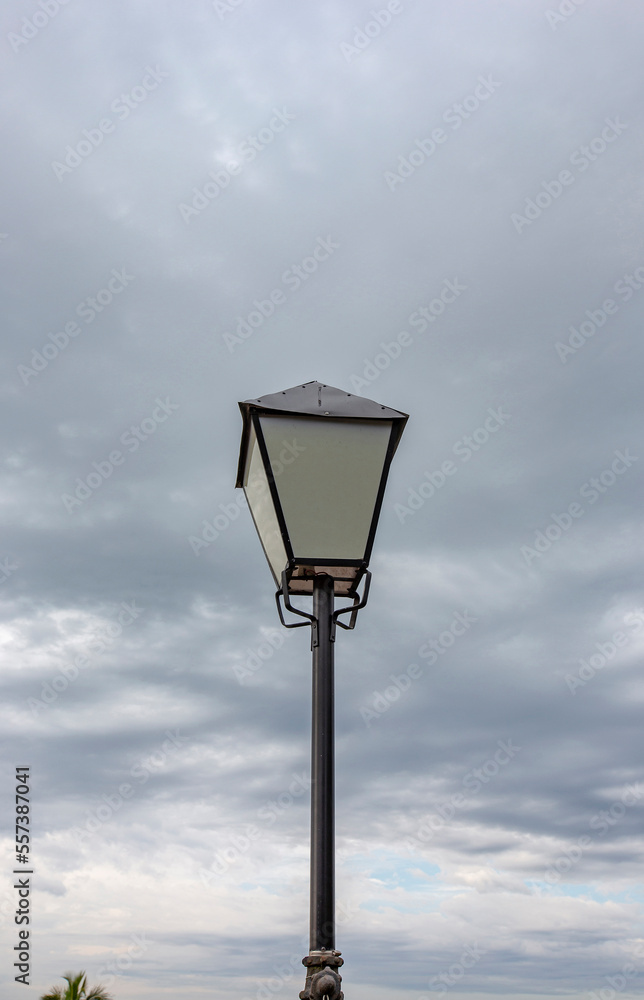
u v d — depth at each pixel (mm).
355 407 3629
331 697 3199
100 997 20344
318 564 3357
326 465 3521
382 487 3531
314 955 2725
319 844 2893
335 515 3445
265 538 3654
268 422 3562
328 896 2818
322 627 3332
